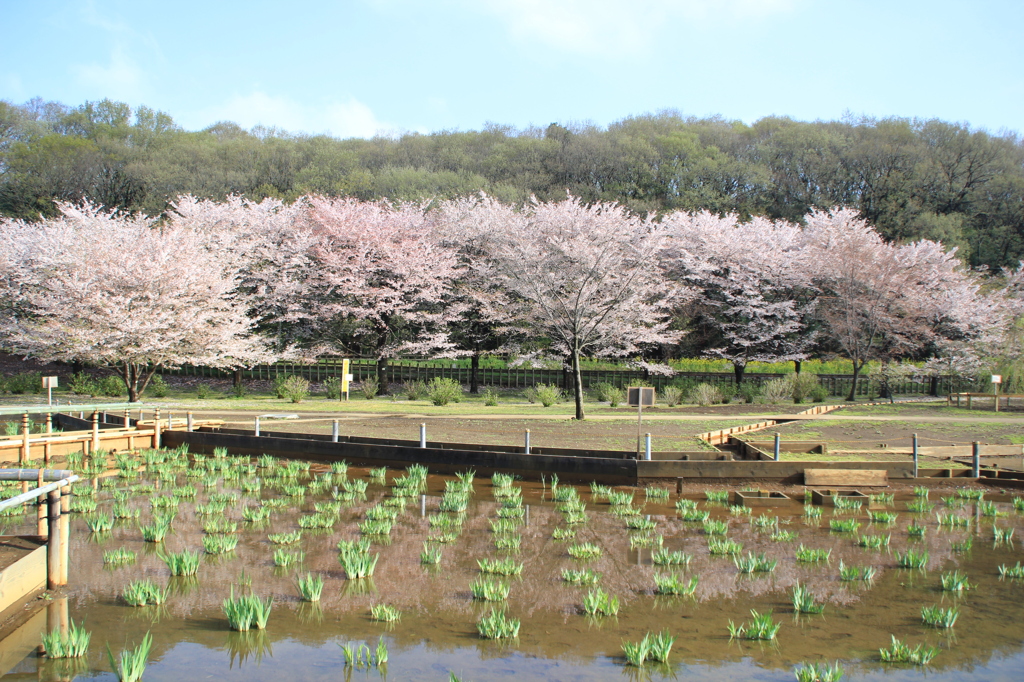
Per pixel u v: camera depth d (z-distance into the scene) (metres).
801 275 37.06
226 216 38.09
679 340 36.91
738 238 39.72
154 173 57.00
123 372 32.84
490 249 36.06
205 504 12.47
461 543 10.30
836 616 7.50
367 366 41.75
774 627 6.88
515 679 5.95
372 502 12.98
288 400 31.44
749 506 13.16
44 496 8.27
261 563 9.12
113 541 10.08
